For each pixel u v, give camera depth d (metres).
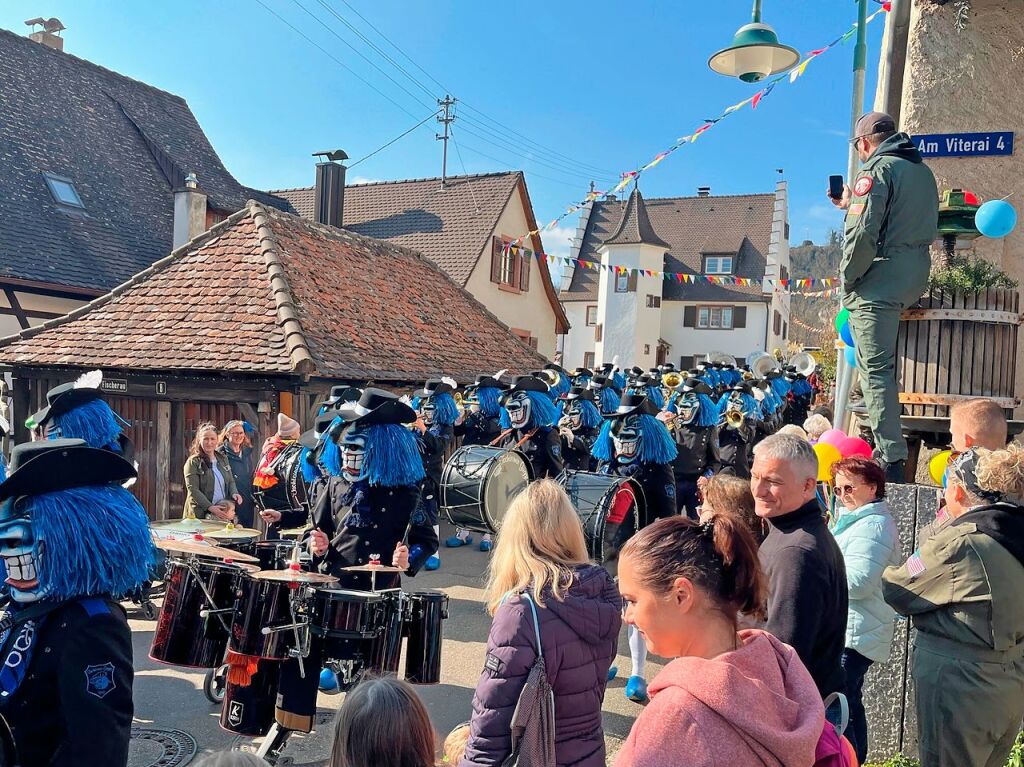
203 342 9.53
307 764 4.09
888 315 4.56
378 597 3.57
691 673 1.60
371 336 11.06
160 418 9.55
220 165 21.69
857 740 3.32
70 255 15.06
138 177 18.66
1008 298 4.86
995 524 2.85
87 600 2.46
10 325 13.92
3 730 2.37
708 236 38.19
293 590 3.59
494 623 2.47
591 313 37.25
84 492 2.52
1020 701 2.86
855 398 5.66
